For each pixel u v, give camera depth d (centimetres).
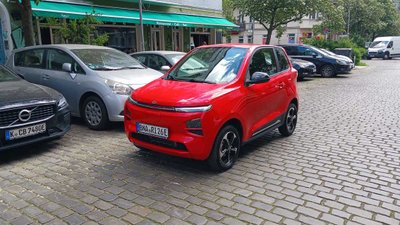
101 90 656
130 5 1605
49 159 521
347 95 1180
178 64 577
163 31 1919
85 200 389
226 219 349
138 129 472
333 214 359
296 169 482
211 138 440
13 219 348
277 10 2233
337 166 494
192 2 2011
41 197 396
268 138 642
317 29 3047
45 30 1306
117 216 354
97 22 1252
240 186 427
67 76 713
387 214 359
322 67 1848
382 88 1359
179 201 387
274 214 359
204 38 2281
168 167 489
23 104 504
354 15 4216
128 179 447
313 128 715
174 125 434
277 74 605
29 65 795
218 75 511
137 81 682
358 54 2775
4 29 1180
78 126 718
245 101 491
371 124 745
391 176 458
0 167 489
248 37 4494
